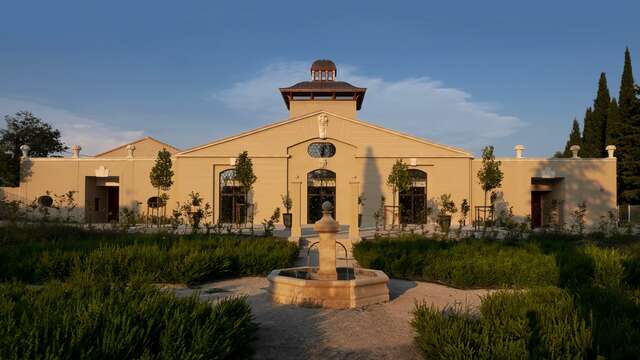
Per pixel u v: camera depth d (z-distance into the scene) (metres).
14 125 45.03
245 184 25.89
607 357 4.91
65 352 4.61
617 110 42.75
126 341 4.91
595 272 10.81
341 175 31.45
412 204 31.41
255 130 31.42
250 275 12.64
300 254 16.92
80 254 11.74
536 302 6.66
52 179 32.53
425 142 31.38
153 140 41.84
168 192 31.70
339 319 7.97
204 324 5.65
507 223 22.69
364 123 31.44
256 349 6.52
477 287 11.02
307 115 31.58
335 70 39.88
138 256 11.62
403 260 12.43
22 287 7.05
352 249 16.41
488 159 27.14
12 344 4.47
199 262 11.48
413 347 6.69
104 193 35.78
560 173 31.88
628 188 38.09
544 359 4.80
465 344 5.48
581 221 23.33
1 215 24.62
